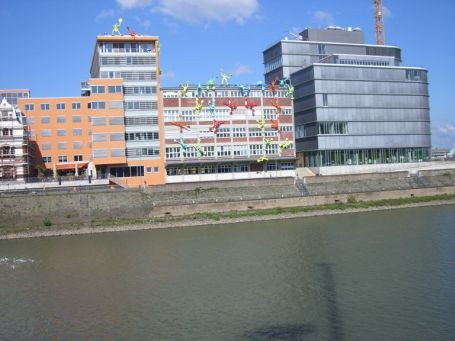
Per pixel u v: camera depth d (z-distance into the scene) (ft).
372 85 448.65
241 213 312.71
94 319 136.36
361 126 442.09
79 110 381.81
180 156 389.19
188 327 127.54
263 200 324.19
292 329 123.03
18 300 155.63
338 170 433.89
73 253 225.35
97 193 302.45
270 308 138.82
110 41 383.24
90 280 176.86
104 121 370.12
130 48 386.73
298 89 455.63
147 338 121.60
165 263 198.49
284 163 419.33
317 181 361.10
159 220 298.15
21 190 307.99
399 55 522.88
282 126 415.03
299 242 229.04
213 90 400.67
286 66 490.49
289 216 317.83
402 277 163.32
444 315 128.26
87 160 380.78
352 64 459.32
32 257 219.41
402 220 282.56
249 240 239.91
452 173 400.06
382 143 447.83
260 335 120.37
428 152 469.98
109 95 371.76
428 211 317.42
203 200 321.52
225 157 398.62
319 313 133.28
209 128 395.96
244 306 141.49
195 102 394.73
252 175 407.85
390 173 382.42
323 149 428.56
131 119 382.42
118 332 126.31
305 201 334.03
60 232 282.77
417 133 462.60
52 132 377.71
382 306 136.46
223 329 125.08
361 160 442.50
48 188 320.91
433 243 213.46
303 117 448.65
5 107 351.25
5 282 177.47
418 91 465.88
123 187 325.62
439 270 169.89
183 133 391.04
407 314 129.90
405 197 357.20
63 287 168.96
